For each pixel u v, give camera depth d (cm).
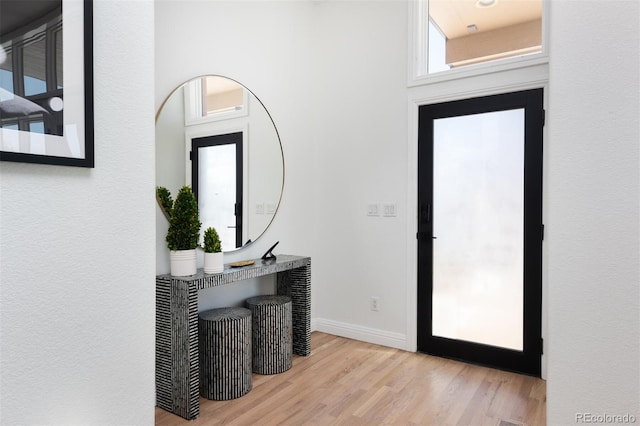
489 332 279
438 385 246
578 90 102
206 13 265
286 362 269
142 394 98
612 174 98
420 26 303
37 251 79
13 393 76
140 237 98
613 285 98
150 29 101
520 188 267
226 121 278
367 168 327
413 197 304
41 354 80
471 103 282
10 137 74
